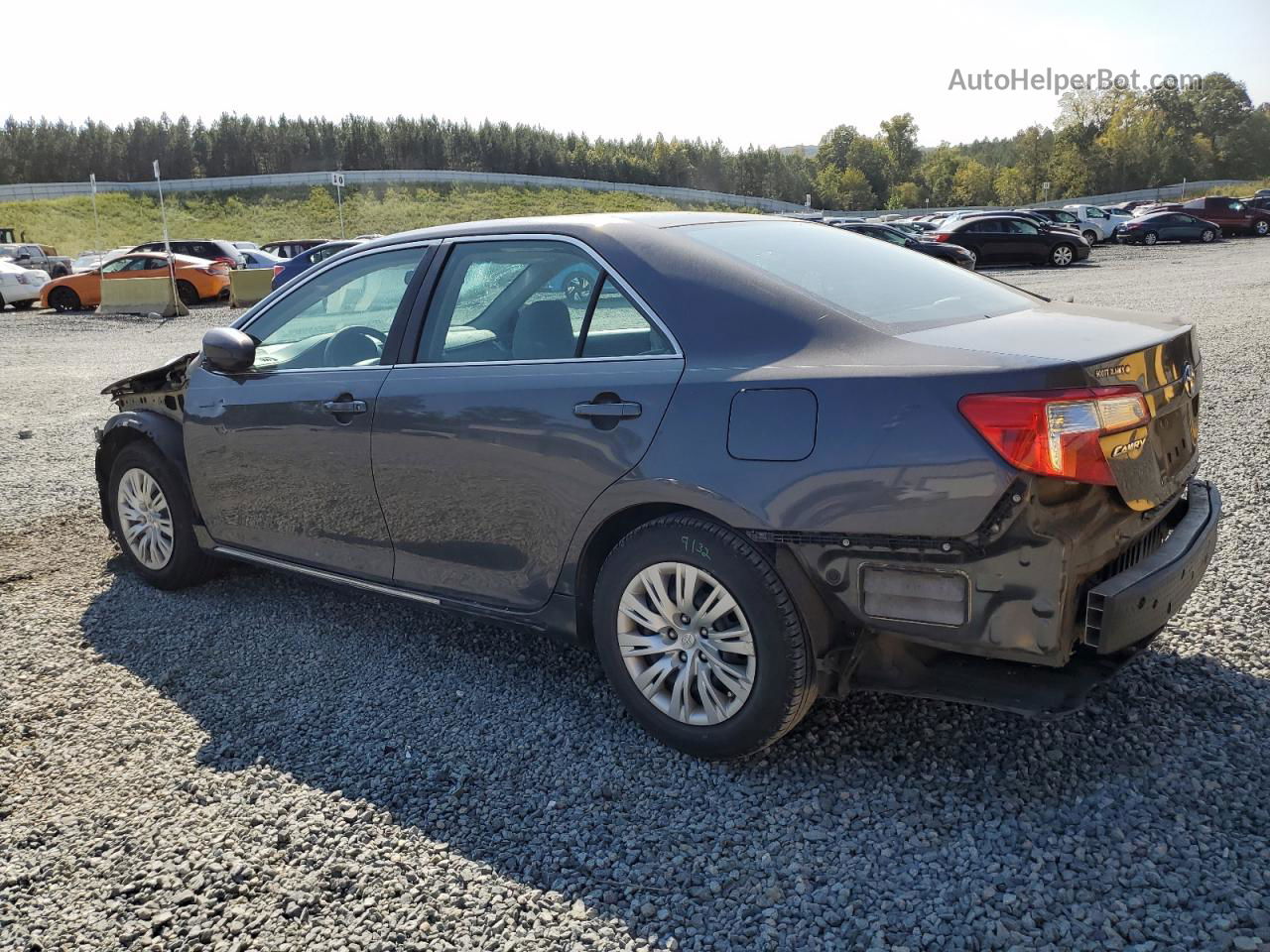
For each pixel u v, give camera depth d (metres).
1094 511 2.52
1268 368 8.86
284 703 3.54
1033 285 20.28
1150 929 2.21
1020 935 2.23
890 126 136.62
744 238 3.36
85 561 5.19
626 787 2.92
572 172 109.94
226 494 4.27
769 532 2.70
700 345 2.92
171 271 21.64
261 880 2.55
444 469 3.43
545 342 3.28
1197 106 118.75
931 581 2.54
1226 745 2.94
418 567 3.66
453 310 3.56
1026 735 3.06
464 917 2.38
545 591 3.30
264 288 23.39
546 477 3.17
